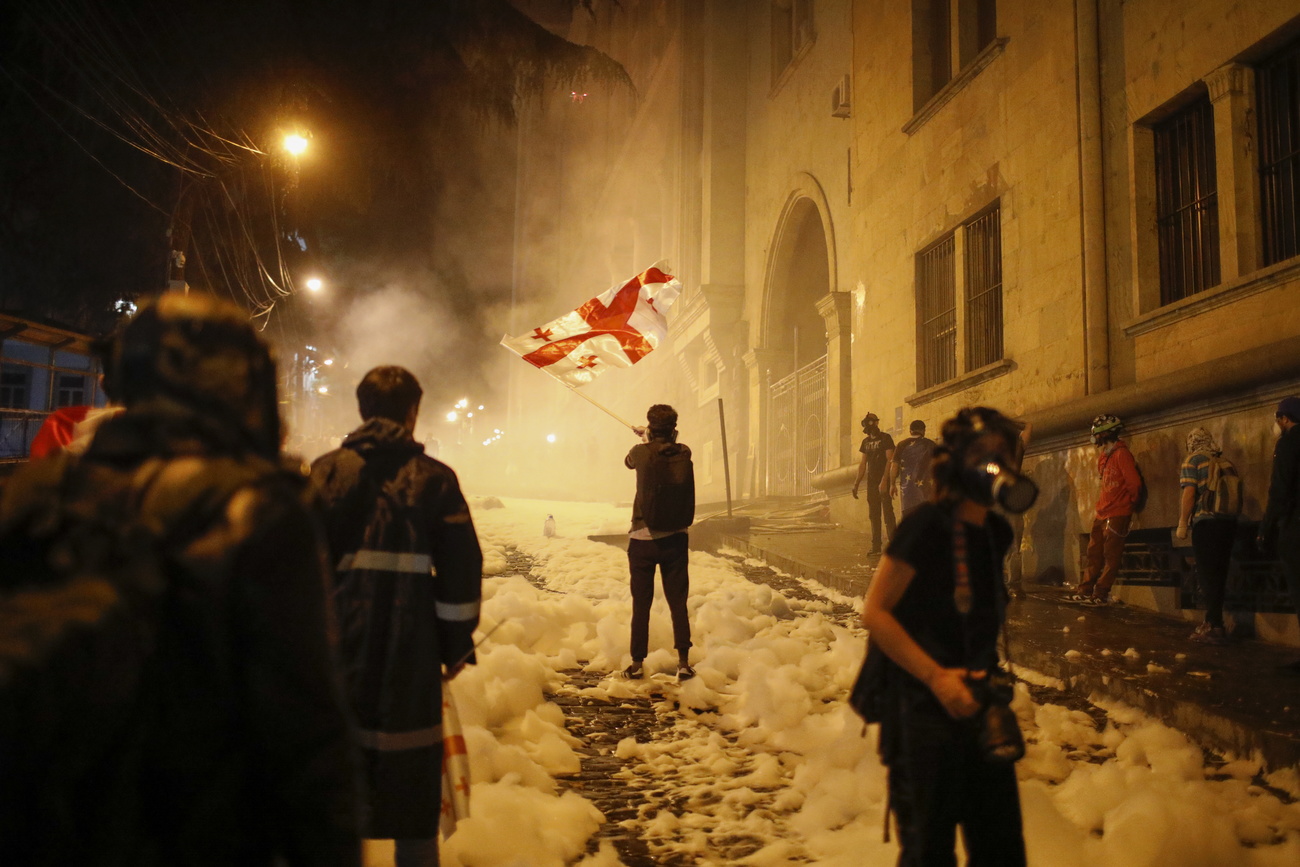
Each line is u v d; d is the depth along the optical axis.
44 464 1.48
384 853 3.35
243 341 1.62
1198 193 8.92
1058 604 8.74
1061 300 10.27
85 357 27.56
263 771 1.44
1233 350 8.01
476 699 4.95
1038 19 10.84
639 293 7.97
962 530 2.49
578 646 7.18
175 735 1.36
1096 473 9.43
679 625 6.47
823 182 19.05
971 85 12.30
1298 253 7.74
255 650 1.42
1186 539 8.06
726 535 14.18
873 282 15.09
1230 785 4.29
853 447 15.66
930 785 2.37
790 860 3.61
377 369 3.14
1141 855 3.46
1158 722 5.26
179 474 1.44
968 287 12.38
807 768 4.46
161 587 1.36
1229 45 8.19
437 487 2.98
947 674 2.34
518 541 14.51
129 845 1.31
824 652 6.99
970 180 12.23
